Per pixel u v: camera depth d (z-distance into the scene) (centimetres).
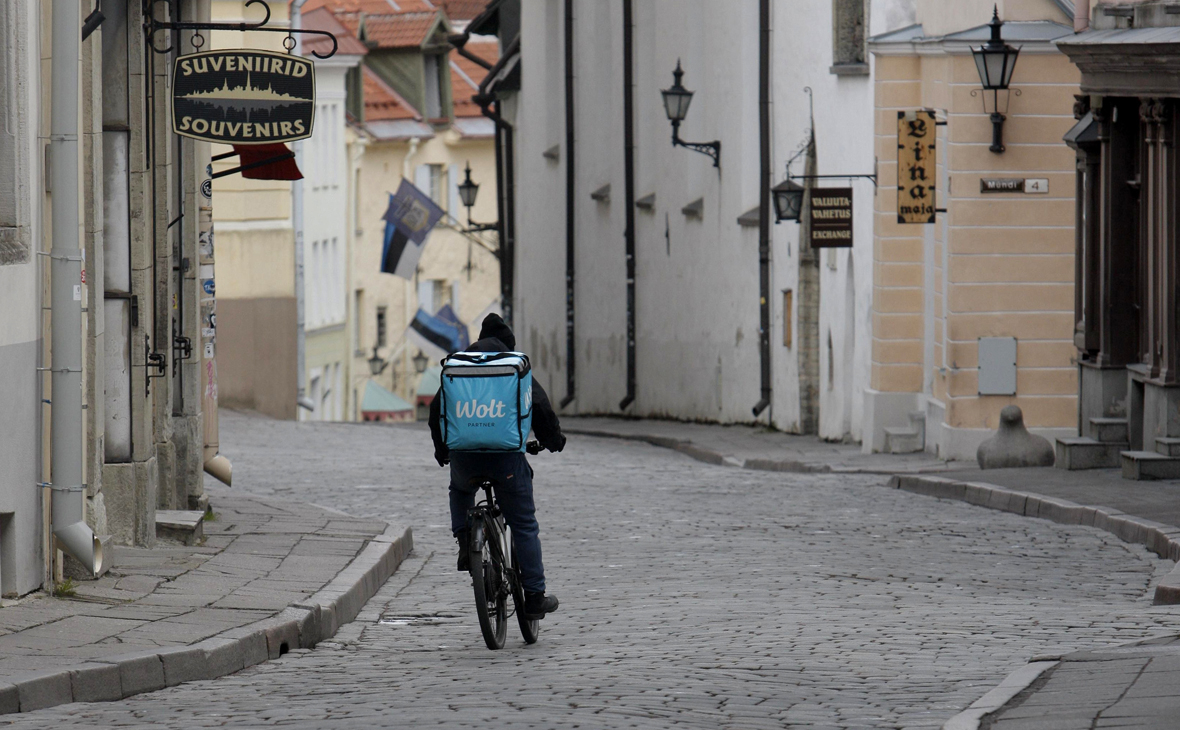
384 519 5425
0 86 3388
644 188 12675
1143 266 6291
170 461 4681
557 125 14462
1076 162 6781
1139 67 5903
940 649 3048
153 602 3462
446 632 3575
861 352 8600
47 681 2630
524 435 3216
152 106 4416
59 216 3531
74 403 3525
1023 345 7375
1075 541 4878
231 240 12900
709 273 11275
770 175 10075
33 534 3456
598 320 13562
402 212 15462
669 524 5522
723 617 3550
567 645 3309
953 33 7325
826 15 9019
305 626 3381
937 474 6675
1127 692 2425
